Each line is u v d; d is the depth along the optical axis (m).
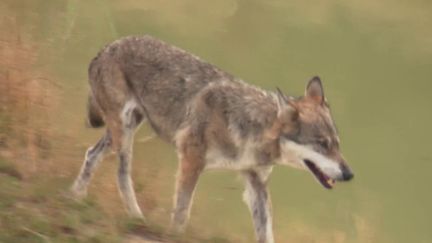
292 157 13.55
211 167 14.06
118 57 14.80
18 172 13.59
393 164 20.98
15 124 15.30
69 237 11.47
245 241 15.22
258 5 30.89
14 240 11.03
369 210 19.06
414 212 19.20
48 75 19.41
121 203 14.80
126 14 27.78
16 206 11.95
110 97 14.80
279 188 19.53
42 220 11.54
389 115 23.47
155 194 16.28
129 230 12.85
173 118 14.30
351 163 20.94
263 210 14.15
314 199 19.20
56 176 14.59
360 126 22.61
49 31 22.34
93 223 12.25
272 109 13.66
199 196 17.61
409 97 24.77
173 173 17.62
